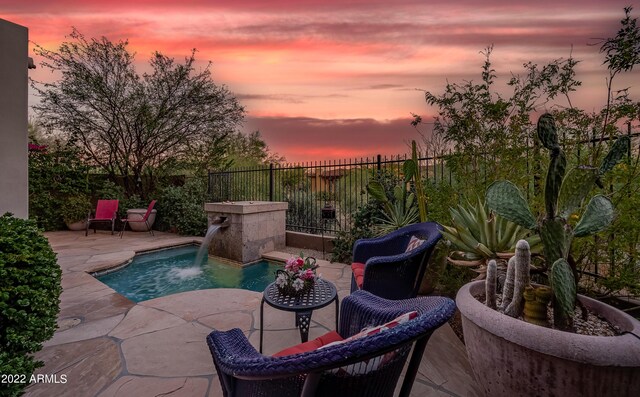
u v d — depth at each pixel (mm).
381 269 2357
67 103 8359
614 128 2289
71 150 8539
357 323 1582
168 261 5887
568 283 1443
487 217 2604
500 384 1439
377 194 4207
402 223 4121
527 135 2924
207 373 2035
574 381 1198
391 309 1412
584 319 1587
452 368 2086
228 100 10023
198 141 9898
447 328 2664
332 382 874
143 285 4609
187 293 3600
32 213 7836
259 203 5965
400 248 3037
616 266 2275
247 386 1064
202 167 9875
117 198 8719
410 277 2463
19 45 3125
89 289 3736
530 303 1520
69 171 8305
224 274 5117
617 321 1508
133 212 8148
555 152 1571
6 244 1807
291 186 7059
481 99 3197
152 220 8320
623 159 2186
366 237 4938
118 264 5184
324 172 6320
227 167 9641
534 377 1291
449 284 3273
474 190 3258
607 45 2240
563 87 2670
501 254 2164
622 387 1145
